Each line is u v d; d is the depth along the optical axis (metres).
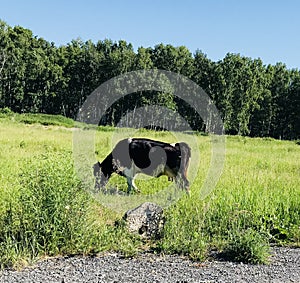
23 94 56.72
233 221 8.05
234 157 17.62
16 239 6.93
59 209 6.95
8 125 30.22
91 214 7.91
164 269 6.36
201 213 8.38
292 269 6.54
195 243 7.18
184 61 61.19
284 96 65.19
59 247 6.88
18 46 59.81
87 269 6.23
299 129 64.44
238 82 58.19
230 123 58.06
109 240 7.18
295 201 9.36
